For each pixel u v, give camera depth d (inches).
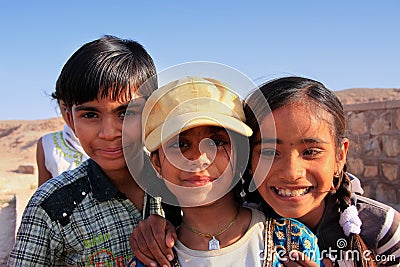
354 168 131.3
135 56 30.8
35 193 30.8
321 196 28.8
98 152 29.7
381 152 120.3
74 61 29.8
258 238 27.3
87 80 28.7
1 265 91.2
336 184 31.5
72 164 46.1
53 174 46.5
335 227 31.6
